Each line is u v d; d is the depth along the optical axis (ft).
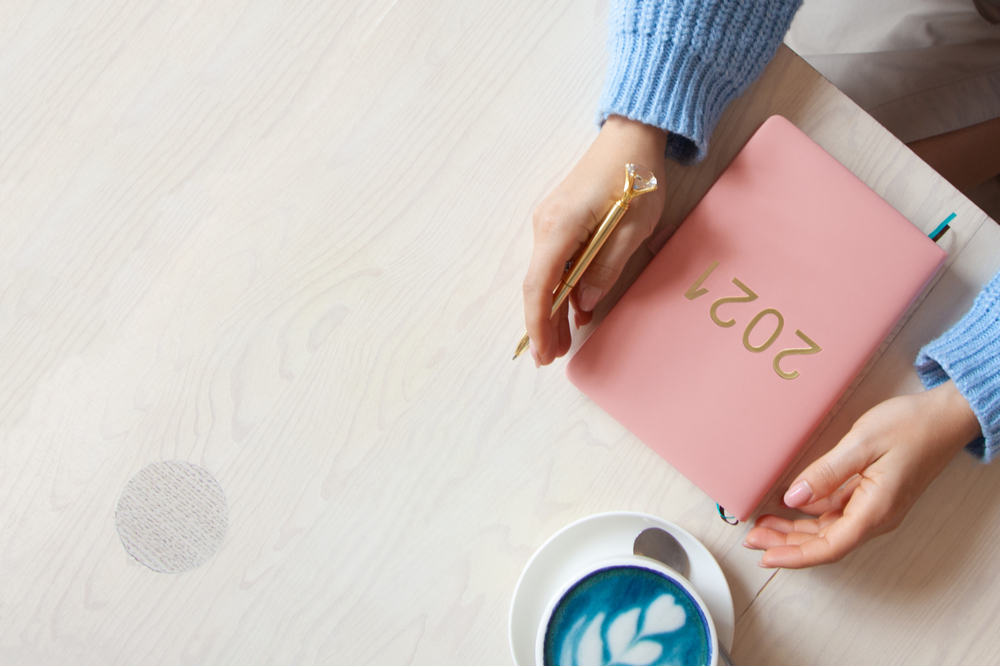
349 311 1.90
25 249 1.90
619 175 1.71
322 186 1.91
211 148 1.92
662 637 1.65
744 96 1.87
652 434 1.77
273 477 1.88
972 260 1.83
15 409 1.88
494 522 1.87
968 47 2.45
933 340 1.78
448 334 1.90
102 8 1.92
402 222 1.91
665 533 1.77
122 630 1.85
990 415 1.67
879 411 1.74
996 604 1.82
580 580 1.65
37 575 1.85
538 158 1.91
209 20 1.92
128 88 1.92
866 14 2.65
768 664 1.84
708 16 1.67
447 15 1.92
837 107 1.85
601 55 1.90
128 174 1.91
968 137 2.44
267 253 1.91
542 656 1.63
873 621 1.84
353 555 1.86
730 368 1.75
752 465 1.74
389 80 1.92
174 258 1.91
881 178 1.85
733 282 1.76
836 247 1.73
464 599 1.86
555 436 1.88
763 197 1.76
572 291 1.84
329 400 1.89
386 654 1.85
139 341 1.89
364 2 1.93
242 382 1.89
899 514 1.72
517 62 1.91
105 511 1.86
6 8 1.93
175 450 1.88
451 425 1.88
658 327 1.77
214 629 1.85
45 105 1.92
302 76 1.92
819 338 1.73
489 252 1.91
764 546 1.78
